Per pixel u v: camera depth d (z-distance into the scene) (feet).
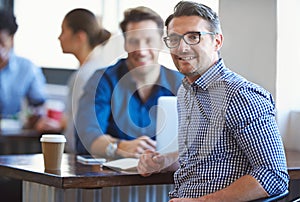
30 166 9.68
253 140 8.02
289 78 11.21
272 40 11.08
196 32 8.33
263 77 11.20
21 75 18.51
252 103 8.04
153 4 11.91
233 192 7.94
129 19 11.22
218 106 8.23
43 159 9.86
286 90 11.20
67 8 19.19
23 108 18.61
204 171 8.39
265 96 8.18
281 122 11.20
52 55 19.83
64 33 12.92
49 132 16.76
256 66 11.23
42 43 20.02
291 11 11.12
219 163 8.31
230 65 11.18
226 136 8.25
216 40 8.55
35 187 9.77
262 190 7.93
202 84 8.39
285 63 11.14
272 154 8.02
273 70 11.10
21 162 10.15
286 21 11.08
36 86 18.61
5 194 14.12
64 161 10.34
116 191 9.65
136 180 9.07
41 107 18.52
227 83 8.21
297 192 10.34
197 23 8.36
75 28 12.77
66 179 8.64
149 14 11.18
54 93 19.62
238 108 8.05
